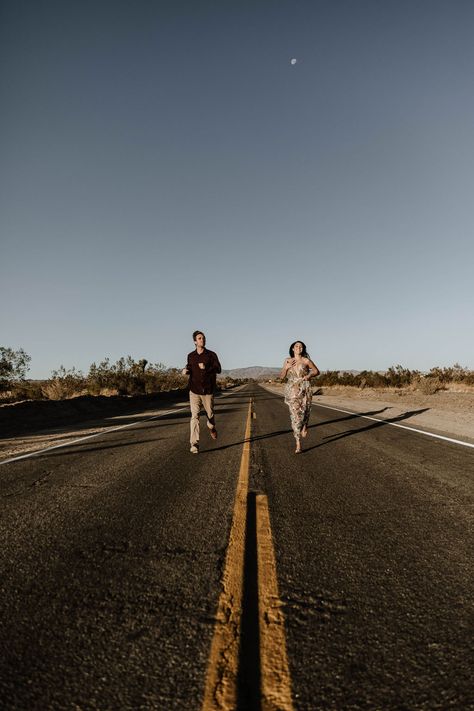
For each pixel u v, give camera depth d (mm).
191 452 6738
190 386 6863
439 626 1847
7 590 2252
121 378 31344
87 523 3357
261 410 16719
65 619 1948
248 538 2975
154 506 3795
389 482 4598
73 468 5629
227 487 4441
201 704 1388
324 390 45844
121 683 1508
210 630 1827
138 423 12188
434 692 1438
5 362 21875
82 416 15812
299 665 1582
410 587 2223
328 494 4141
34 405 15922
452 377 37250
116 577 2381
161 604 2066
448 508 3648
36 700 1431
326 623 1875
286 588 2215
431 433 8578
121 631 1839
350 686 1471
